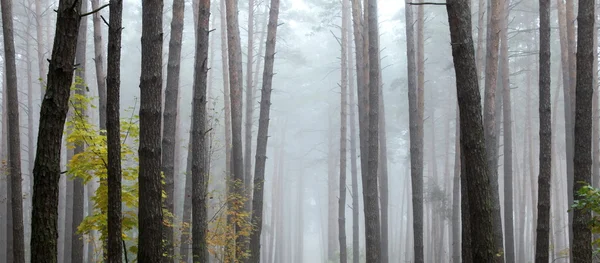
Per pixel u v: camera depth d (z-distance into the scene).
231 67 17.83
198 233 12.64
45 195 6.67
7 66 13.10
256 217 16.84
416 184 18.91
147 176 8.91
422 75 21.83
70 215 24.11
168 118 13.72
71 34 6.77
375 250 16.62
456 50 8.20
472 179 8.09
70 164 10.65
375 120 17.08
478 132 8.11
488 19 21.42
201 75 12.96
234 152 17.61
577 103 10.09
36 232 6.63
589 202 8.36
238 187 17.08
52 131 6.71
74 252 16.64
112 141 8.46
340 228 24.73
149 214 8.85
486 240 8.02
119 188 8.52
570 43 18.89
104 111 15.28
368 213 16.75
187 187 19.41
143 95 9.01
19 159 12.97
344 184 25.39
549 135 11.23
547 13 11.44
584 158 9.95
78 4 6.77
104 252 10.86
